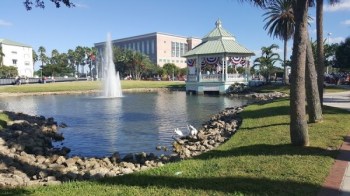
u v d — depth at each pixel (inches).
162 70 5270.7
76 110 1290.6
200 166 375.9
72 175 404.5
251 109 970.7
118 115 1105.4
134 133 778.8
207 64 2331.4
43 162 499.5
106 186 315.6
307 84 624.7
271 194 280.4
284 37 2352.4
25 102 1718.8
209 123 874.1
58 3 424.8
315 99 621.6
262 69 2684.5
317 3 706.8
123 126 879.7
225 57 2262.6
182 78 4901.6
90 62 6013.8
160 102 1592.0
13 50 4926.2
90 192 297.9
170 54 6924.2
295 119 450.9
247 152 434.3
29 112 1262.3
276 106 961.5
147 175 347.6
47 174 416.2
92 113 1177.4
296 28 438.3
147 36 6850.4
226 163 380.5
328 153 407.5
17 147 589.0
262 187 296.5
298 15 435.5
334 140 477.4
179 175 343.3
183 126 870.4
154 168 384.2
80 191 301.9
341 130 544.7
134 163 502.6
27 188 320.2
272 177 322.7
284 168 348.8
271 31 2395.4
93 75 5836.6
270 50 2610.7
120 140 707.4
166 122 941.2
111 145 665.0
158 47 6692.9
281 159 383.9
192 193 287.6
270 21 2383.1
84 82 3703.3
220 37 2400.3
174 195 284.2
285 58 2381.9
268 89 2100.1
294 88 448.1
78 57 6156.5
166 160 499.5
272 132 562.9
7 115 962.7
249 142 503.2
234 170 351.3
